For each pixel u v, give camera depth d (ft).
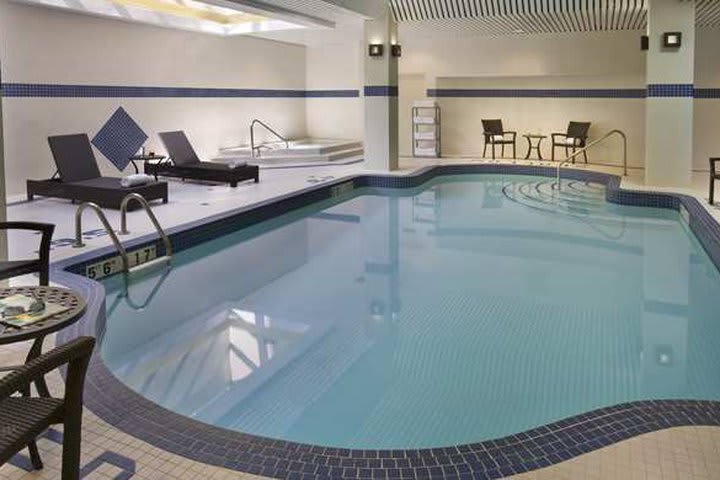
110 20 35.91
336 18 38.34
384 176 39.93
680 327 16.72
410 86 53.98
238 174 35.14
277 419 12.17
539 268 22.61
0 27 29.94
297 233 28.40
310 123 56.49
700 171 41.29
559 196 37.19
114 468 8.50
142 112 38.70
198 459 8.72
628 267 22.56
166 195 29.86
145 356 15.23
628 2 33.99
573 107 48.57
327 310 18.44
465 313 18.10
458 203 35.42
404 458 8.67
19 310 8.88
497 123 50.03
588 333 16.43
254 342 16.05
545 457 8.57
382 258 24.20
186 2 39.63
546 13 36.70
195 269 22.63
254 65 48.98
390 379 13.82
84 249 20.79
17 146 31.19
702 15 35.68
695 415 9.63
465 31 45.57
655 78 32.17
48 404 7.14
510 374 14.03
